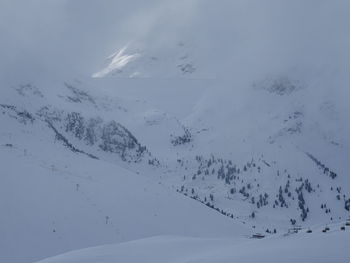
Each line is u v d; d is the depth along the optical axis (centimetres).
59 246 12850
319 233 5497
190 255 5775
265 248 4962
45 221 13550
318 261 4075
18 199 14000
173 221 16525
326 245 4556
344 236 4881
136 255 6106
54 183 15612
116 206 15738
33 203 14100
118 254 6222
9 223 12950
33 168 16062
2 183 14388
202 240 7319
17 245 12394
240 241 6769
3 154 16388
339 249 4347
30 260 12144
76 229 13688
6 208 13412
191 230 16362
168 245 6762
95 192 16275
